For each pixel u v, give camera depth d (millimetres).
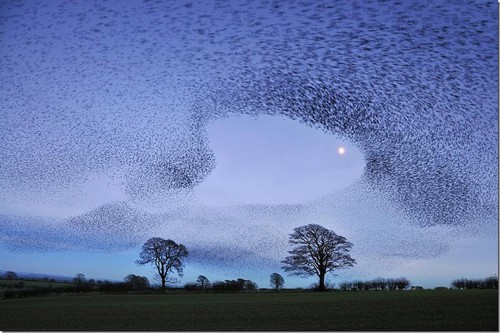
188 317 12367
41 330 10641
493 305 12578
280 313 12742
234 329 10148
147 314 13312
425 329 9258
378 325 9938
